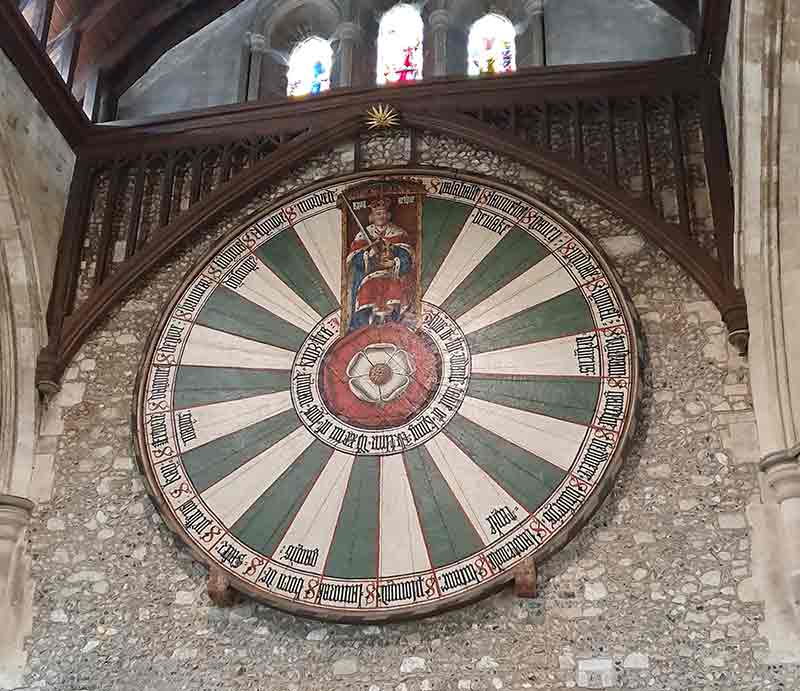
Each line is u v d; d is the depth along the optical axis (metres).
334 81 11.95
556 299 9.88
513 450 9.39
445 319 10.09
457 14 12.03
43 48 10.84
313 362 10.13
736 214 9.63
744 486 8.94
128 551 9.60
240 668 8.97
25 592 9.55
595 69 10.77
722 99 10.45
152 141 11.42
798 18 9.06
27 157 10.69
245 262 10.62
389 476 9.52
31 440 10.16
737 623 8.47
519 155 10.52
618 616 8.65
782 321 9.32
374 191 10.78
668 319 9.72
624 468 9.16
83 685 9.10
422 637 8.86
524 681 8.55
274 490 9.62
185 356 10.26
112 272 10.93
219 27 12.50
